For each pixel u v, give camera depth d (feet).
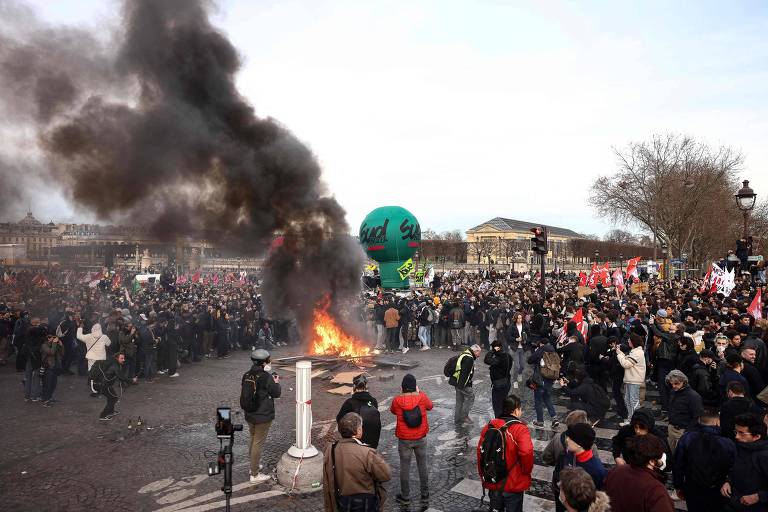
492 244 393.91
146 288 98.32
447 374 32.76
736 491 15.46
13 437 30.32
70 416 34.55
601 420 33.45
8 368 50.29
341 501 15.80
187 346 52.95
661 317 37.09
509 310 59.06
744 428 15.55
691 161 154.51
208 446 29.01
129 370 43.65
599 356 34.63
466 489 23.40
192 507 21.72
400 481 23.18
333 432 31.19
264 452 28.14
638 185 159.43
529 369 48.37
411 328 63.87
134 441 29.78
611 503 12.71
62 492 23.06
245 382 24.30
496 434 17.17
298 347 64.44
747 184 58.03
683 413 21.99
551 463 17.17
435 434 31.01
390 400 38.60
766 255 184.65
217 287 112.57
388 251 99.66
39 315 69.72
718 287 71.10
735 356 23.54
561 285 108.17
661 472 16.44
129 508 21.61
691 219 156.97
